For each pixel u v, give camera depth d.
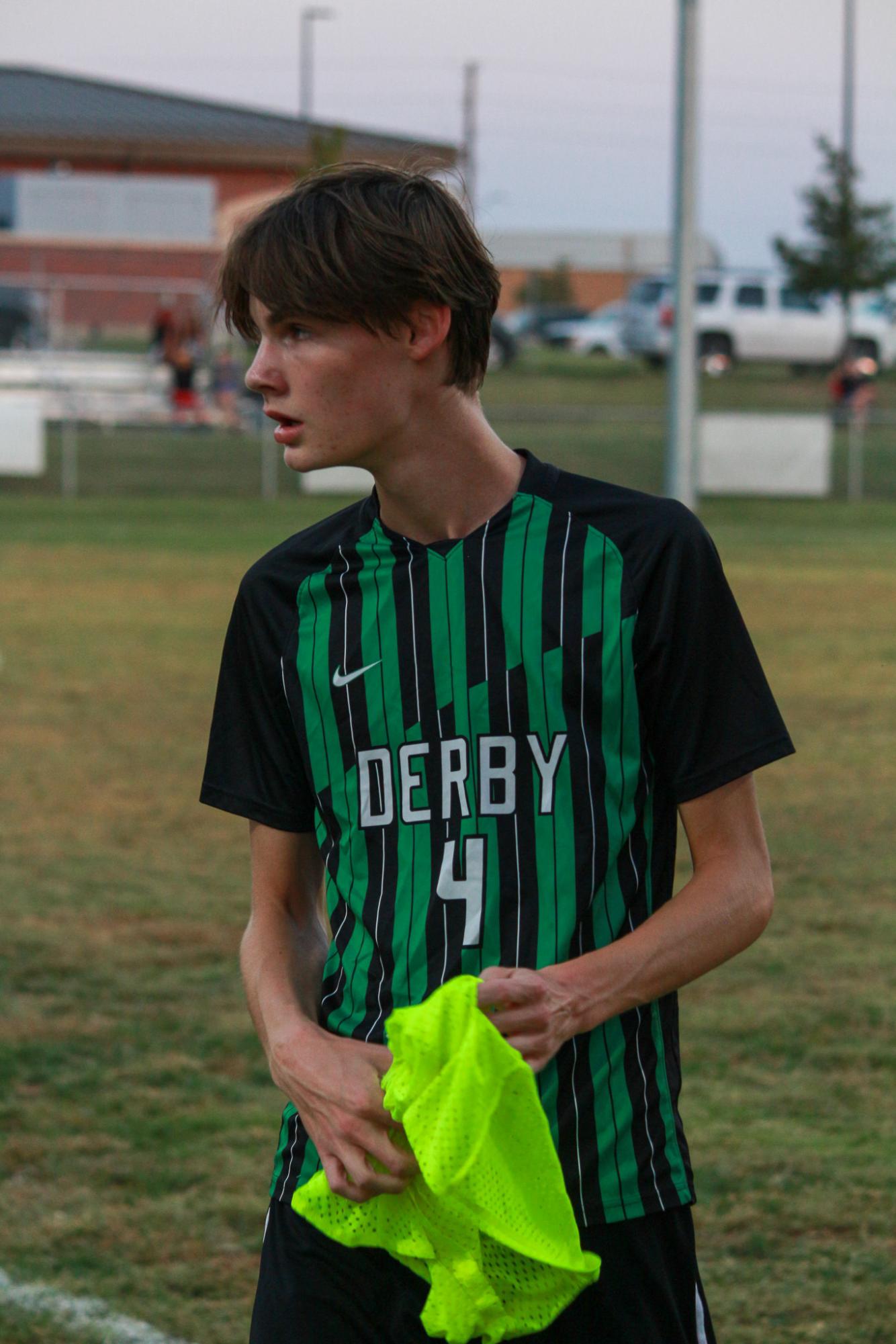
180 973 9.90
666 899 3.31
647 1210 3.16
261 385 3.13
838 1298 6.10
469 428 3.21
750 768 3.18
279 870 3.61
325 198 3.03
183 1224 6.73
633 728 3.17
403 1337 3.26
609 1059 3.17
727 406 59.00
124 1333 5.84
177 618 24.25
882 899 11.53
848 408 58.09
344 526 3.40
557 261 121.31
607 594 3.15
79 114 81.25
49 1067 8.35
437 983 3.13
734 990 9.63
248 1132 7.62
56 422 52.69
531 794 3.13
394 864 3.22
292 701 3.36
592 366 72.50
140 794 14.58
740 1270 6.33
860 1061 8.52
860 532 37.59
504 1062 2.78
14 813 13.84
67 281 63.12
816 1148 7.43
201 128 81.25
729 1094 8.08
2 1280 6.21
